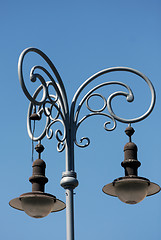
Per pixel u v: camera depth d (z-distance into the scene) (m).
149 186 8.13
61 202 8.23
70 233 7.50
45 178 8.14
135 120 8.17
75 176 7.87
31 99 7.30
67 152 7.94
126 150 8.19
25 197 7.89
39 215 7.90
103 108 8.28
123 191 7.95
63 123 8.00
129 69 8.36
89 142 8.12
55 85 7.97
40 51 7.71
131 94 8.20
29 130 9.02
